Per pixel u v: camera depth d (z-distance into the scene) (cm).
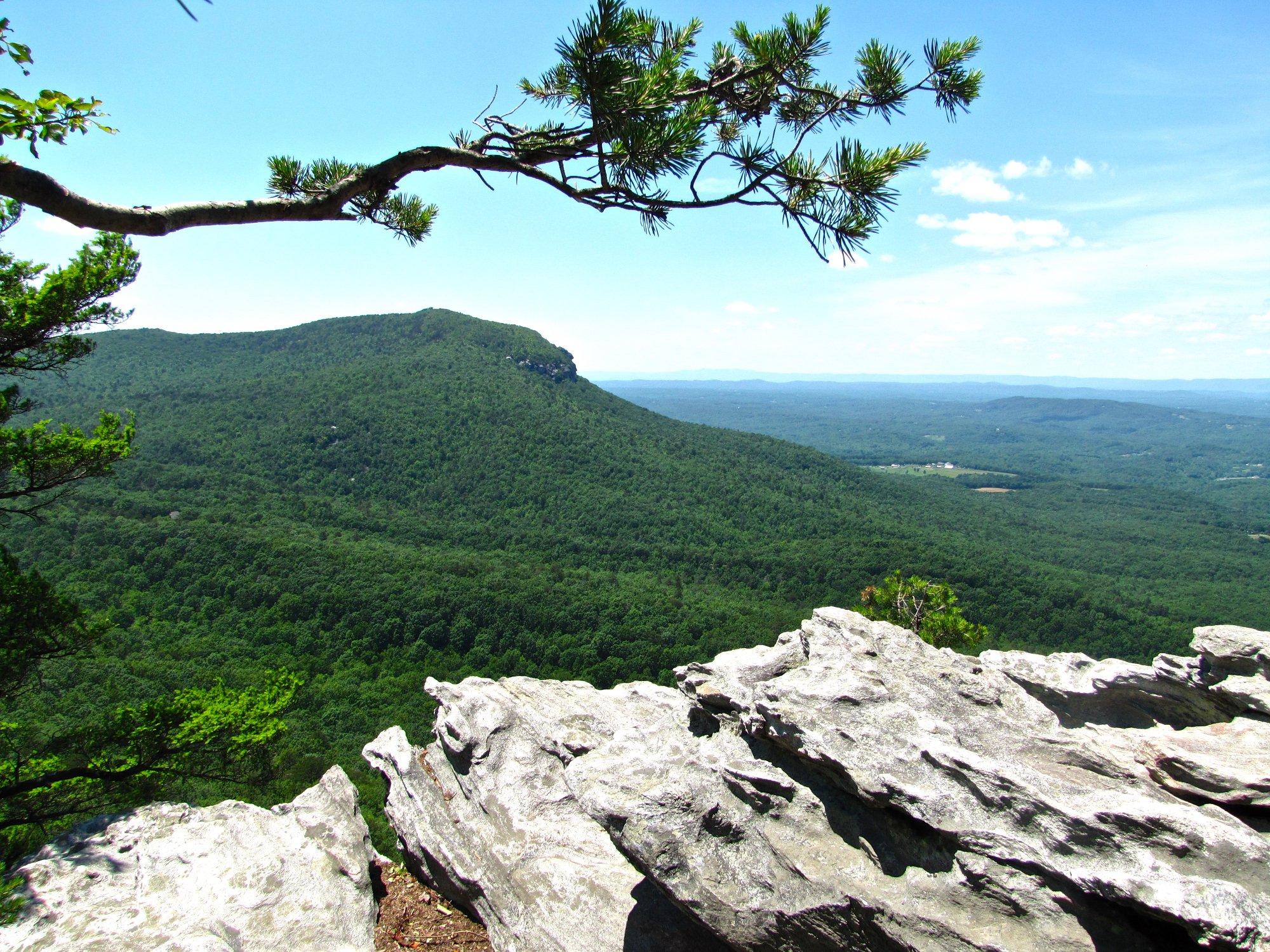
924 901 537
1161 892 473
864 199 384
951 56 397
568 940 683
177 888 716
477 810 872
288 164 434
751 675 786
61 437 1067
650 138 347
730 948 599
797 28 401
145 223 293
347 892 750
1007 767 574
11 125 306
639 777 673
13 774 1045
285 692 1197
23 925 656
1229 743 720
